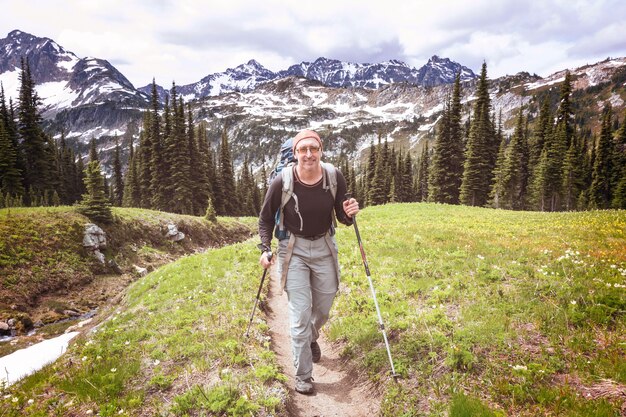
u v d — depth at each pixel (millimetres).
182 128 59250
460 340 5164
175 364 5930
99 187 32438
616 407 3564
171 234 39469
